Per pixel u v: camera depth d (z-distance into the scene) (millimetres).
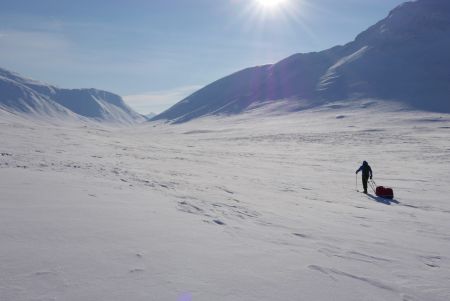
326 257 5801
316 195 15836
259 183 18031
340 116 137875
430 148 47125
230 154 39781
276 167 28391
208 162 27531
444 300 4598
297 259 5422
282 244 6309
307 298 4016
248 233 6820
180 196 10234
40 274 3734
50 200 7203
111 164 17500
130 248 4836
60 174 11500
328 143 59938
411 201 15891
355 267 5465
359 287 4598
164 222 6598
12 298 3199
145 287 3740
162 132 151750
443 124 93375
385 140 60719
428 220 11367
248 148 52031
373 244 7328
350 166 31688
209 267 4531
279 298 3912
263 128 114000
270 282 4320
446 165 32375
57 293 3395
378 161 36062
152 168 18312
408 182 22500
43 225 5355
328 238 7375
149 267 4273
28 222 5422
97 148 27203
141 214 6992
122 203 7852
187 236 5844
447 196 17406
